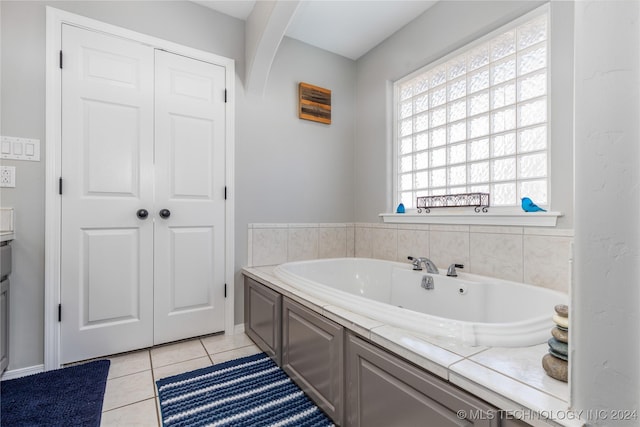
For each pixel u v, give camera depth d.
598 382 0.57
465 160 2.07
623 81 0.55
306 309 1.46
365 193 2.79
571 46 1.50
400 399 0.94
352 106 2.91
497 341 0.93
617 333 0.55
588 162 0.59
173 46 2.07
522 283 1.61
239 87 2.33
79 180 1.78
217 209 2.22
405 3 2.15
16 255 1.62
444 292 1.86
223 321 2.24
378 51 2.67
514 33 1.80
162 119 2.03
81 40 1.79
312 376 1.41
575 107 0.61
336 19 2.32
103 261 1.85
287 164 2.54
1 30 1.60
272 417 1.32
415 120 2.46
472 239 1.90
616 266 0.56
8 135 1.60
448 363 0.82
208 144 2.19
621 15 0.55
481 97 1.98
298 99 2.60
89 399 1.42
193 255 2.13
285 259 2.51
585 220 0.59
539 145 1.69
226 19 2.29
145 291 1.97
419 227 2.26
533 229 1.61
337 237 2.79
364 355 1.08
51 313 1.70
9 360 1.59
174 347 2.02
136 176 1.94
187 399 1.44
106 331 1.85
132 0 1.94
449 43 2.05
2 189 1.59
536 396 0.66
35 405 1.37
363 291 2.40
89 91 1.81
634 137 0.54
